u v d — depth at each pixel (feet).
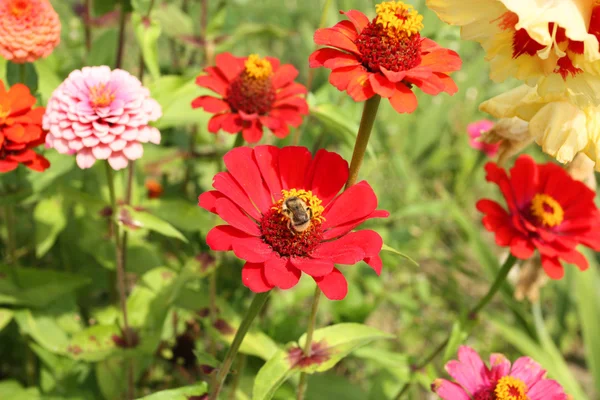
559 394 1.63
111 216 1.90
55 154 1.95
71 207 2.20
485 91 3.59
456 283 2.79
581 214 1.84
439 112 3.39
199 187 2.70
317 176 1.49
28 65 1.91
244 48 3.69
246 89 1.82
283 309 2.23
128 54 2.82
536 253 1.99
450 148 3.59
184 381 2.19
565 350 3.00
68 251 2.22
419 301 2.71
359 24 1.45
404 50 1.42
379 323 2.74
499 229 1.81
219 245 1.40
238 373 1.95
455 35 2.04
